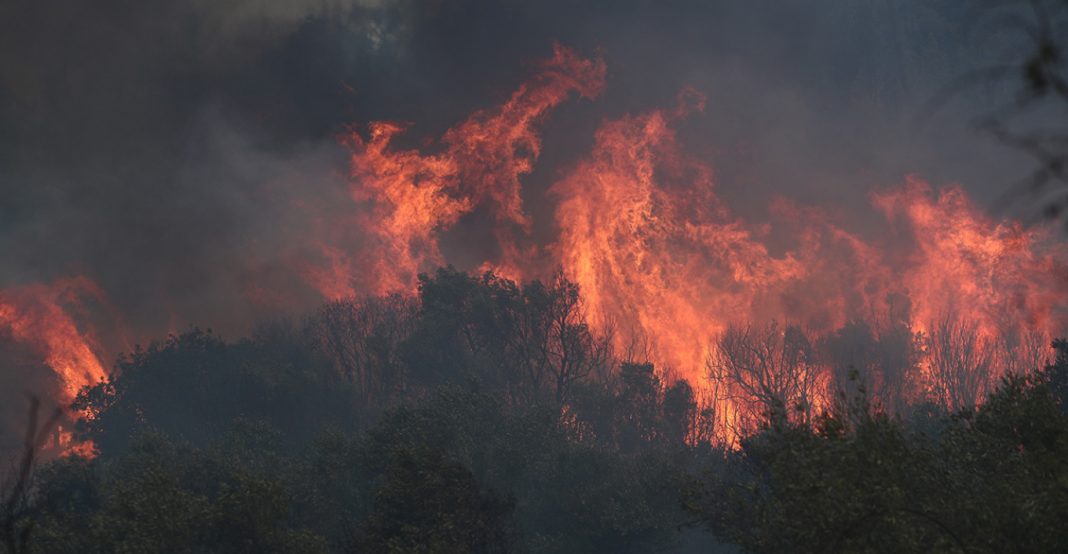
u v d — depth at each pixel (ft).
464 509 367.86
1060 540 175.32
